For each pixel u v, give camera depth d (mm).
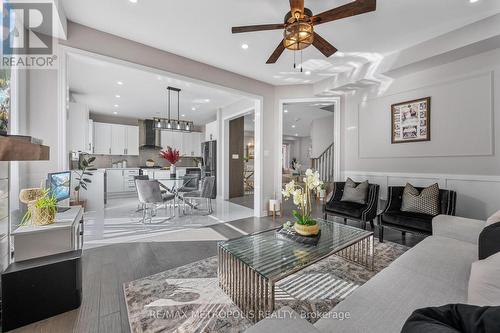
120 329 1441
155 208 5117
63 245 1764
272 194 4660
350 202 3559
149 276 2094
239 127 6980
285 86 4637
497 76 2660
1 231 1787
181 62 3389
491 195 2701
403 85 3537
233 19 2529
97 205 4840
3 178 1817
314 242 1896
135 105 6117
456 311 651
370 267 2217
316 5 2301
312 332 770
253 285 1519
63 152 2533
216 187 6711
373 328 942
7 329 1440
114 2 2266
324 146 7672
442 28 2674
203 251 2699
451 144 3033
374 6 1707
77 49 2604
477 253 1614
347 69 3822
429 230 2451
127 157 7688
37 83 2428
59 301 1575
